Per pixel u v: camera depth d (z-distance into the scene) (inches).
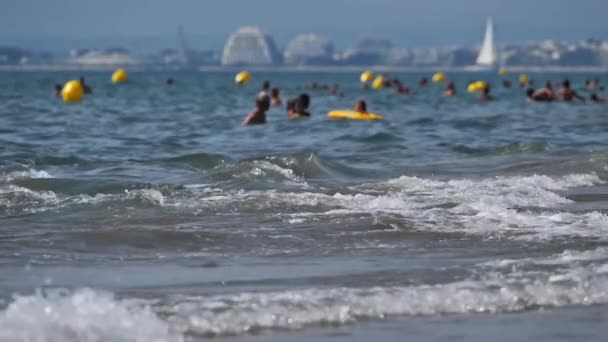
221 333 746.8
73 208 1339.8
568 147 2432.3
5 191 1456.7
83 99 5378.9
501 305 833.5
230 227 1219.2
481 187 1576.0
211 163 1939.0
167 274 959.6
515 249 1091.9
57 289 881.5
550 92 4936.0
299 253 1077.1
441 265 1002.1
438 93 6978.4
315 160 1857.8
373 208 1353.3
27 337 687.1
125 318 750.5
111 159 2052.2
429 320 791.7
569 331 764.6
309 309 805.2
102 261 1025.5
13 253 1051.9
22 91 6678.2
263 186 1585.9
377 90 7460.6
